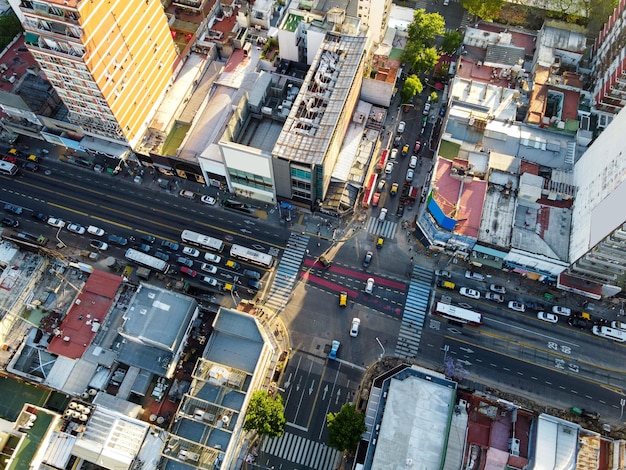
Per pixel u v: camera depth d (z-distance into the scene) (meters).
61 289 124.50
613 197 105.75
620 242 104.38
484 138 139.75
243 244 137.50
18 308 120.19
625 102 138.75
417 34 158.50
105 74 117.31
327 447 114.06
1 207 142.12
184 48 153.62
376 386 110.06
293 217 141.25
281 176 127.94
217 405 104.06
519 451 104.38
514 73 151.38
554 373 121.69
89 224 140.38
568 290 125.12
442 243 130.62
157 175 147.38
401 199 142.75
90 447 103.38
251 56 155.12
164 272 133.25
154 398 116.19
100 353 117.81
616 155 110.75
